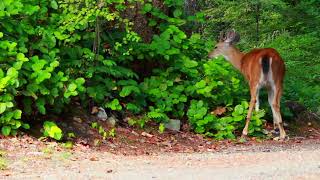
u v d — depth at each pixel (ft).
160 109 53.16
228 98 56.13
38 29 48.24
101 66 51.21
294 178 30.81
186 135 52.49
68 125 47.88
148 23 56.44
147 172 34.65
